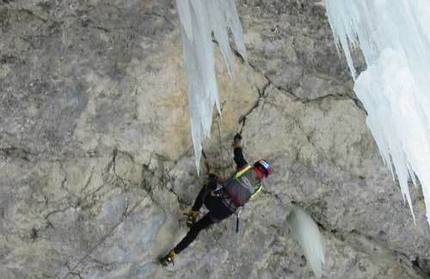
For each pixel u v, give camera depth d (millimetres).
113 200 6527
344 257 7977
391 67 5004
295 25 6574
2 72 5852
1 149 6074
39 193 6266
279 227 7488
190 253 7055
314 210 7617
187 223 6617
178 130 6578
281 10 6453
